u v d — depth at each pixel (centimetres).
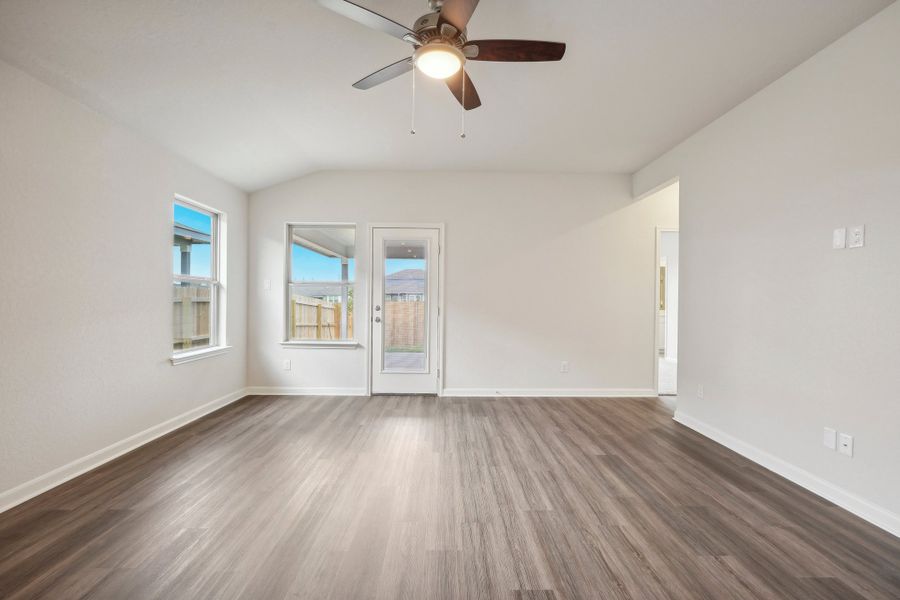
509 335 468
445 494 232
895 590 156
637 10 204
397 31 184
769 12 205
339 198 465
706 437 332
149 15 202
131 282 294
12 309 214
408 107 311
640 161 429
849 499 217
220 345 418
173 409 341
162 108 279
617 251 469
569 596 152
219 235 419
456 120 334
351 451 296
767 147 276
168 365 334
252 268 463
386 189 466
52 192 234
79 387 253
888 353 200
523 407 420
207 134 324
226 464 271
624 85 278
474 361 467
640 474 260
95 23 202
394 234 466
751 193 290
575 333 469
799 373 250
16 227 215
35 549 177
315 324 473
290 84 273
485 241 467
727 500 227
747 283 294
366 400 444
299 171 448
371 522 202
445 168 457
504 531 195
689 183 363
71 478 246
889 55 201
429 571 166
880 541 189
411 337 469
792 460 254
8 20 189
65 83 234
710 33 222
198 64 243
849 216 220
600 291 469
